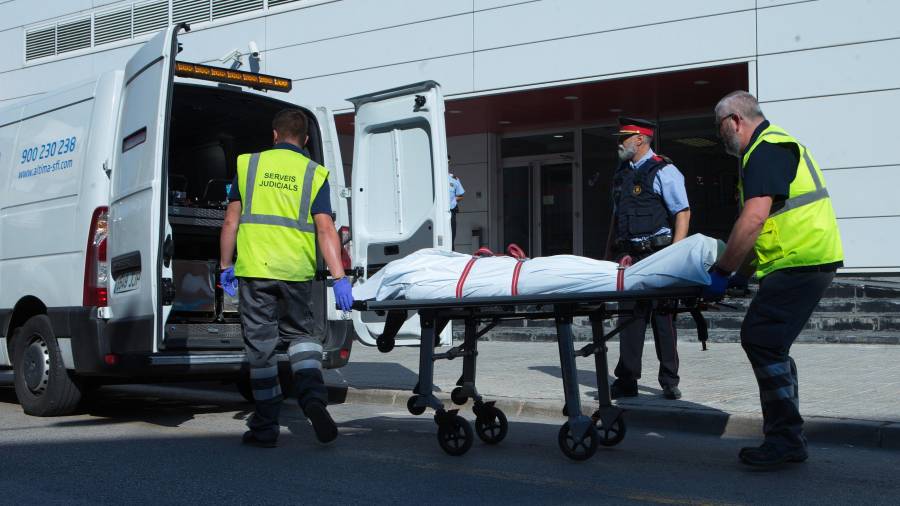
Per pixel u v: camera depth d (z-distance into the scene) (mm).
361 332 8156
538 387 8203
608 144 16750
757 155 5102
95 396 9008
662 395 7641
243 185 6039
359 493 4766
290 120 6246
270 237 5949
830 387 7738
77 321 6922
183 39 16953
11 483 4957
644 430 6836
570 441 5770
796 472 5316
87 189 7043
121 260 6676
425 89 7980
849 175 11938
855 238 11898
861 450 5992
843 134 11977
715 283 5074
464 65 14453
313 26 15680
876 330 11062
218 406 8289
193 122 8305
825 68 12070
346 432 6676
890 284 11352
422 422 7148
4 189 7938
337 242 6027
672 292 5121
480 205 17781
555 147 17266
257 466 5414
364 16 15234
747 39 12516
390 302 5836
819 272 5246
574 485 4977
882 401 7020
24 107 8008
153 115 6426
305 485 4930
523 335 12859
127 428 6805
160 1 17203
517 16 14031
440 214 7836
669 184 7395
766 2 12398
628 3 13258
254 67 9750
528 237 17547
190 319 7543
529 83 13961
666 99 14852
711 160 15789
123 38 17672
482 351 11430
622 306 7312
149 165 6406
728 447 6129
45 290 7289
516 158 17656
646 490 4863
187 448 5977
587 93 14305
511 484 4992
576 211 17109
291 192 6004
